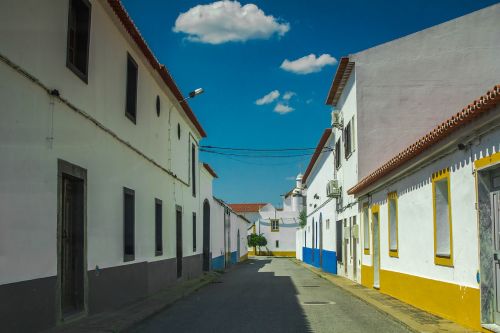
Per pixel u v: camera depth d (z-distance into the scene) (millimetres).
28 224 8352
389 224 15703
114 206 13102
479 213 9133
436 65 20656
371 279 18500
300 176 78125
